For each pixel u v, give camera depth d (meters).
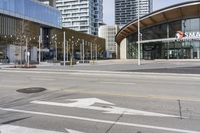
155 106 10.47
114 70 32.44
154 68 35.62
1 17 85.00
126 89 15.40
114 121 8.32
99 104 10.89
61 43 119.00
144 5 79.44
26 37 76.19
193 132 7.23
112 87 16.30
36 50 97.56
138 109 9.94
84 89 15.36
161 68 35.44
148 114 9.16
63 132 7.27
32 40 96.75
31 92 14.16
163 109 9.94
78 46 131.38
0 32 84.25
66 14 160.75
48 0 131.12
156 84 17.97
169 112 9.46
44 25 109.19
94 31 167.88
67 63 63.25
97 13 170.00
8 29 88.19
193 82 19.38
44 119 8.59
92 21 164.50
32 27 98.94
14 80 20.56
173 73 27.36
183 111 9.62
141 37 74.81
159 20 72.69
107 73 28.34
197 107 10.29
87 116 8.95
